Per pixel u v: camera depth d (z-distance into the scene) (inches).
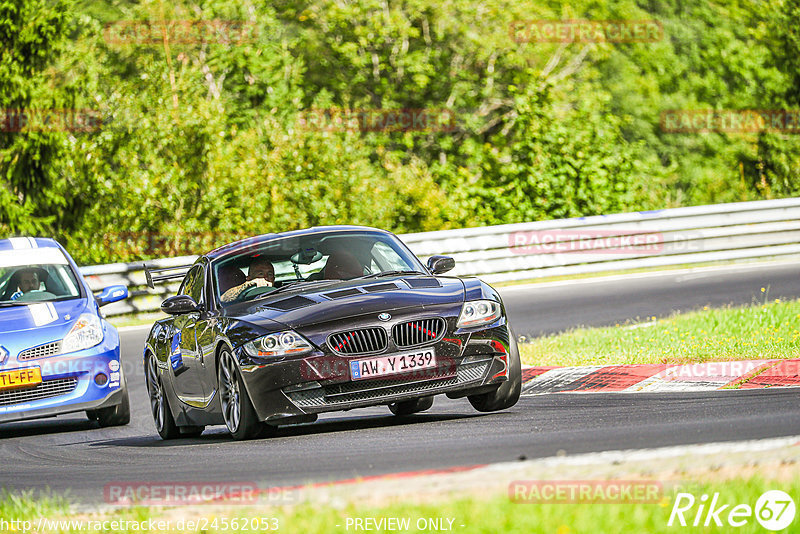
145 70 3203.7
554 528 507.2
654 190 3503.9
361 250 1132.5
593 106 3703.3
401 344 958.4
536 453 735.1
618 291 2164.1
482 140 4414.4
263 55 4239.7
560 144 3265.3
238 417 1000.2
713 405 940.0
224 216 3019.2
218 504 644.1
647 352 1311.5
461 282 1055.0
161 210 3021.7
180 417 1192.8
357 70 4352.9
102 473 903.7
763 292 1943.9
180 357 1151.6
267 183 3070.9
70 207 3193.9
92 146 3083.2
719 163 4655.5
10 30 3179.1
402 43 4362.7
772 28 4330.7
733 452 632.4
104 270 2359.7
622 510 525.3
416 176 3257.9
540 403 1107.9
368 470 740.0
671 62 4955.7
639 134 4788.4
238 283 1102.4
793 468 576.4
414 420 1079.0
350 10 4325.8
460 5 4296.3
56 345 1311.5
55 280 1432.1
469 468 667.4
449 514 539.2
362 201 3100.4
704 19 5027.1
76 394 1314.0
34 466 1025.5
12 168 3157.0
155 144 3080.7
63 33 3265.3
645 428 820.6
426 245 2459.4
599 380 1219.9
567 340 1526.8
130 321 2368.4
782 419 798.5
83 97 3228.3
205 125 3090.6
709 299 1931.6
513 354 1019.3
